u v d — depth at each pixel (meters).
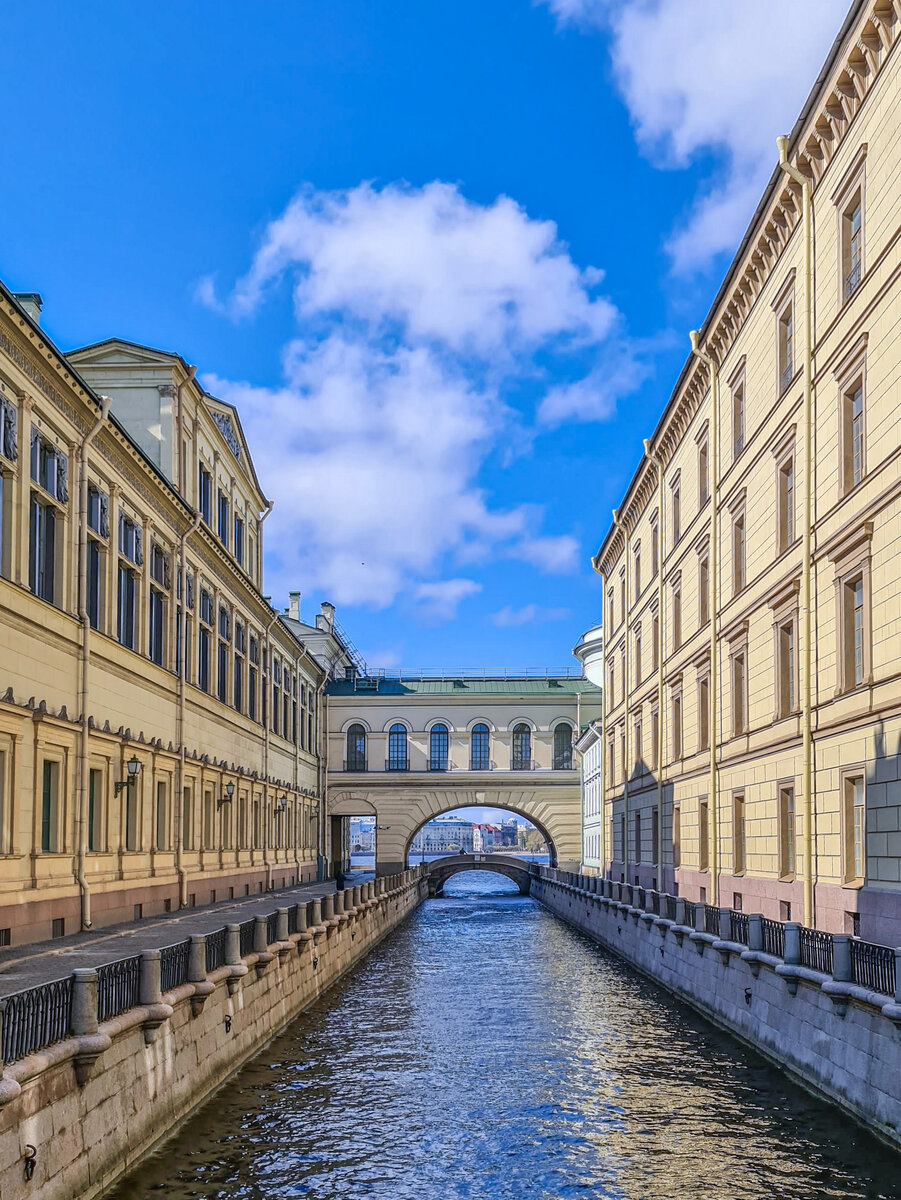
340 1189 13.48
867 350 20.02
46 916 22.50
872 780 19.33
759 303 27.28
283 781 54.19
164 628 32.81
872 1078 14.97
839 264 21.58
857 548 20.39
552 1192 13.49
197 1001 16.34
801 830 23.23
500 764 71.56
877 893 18.78
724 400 31.06
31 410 22.39
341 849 76.50
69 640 24.22
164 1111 14.89
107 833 26.91
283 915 23.84
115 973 13.31
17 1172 10.12
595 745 61.94
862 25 19.31
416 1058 20.66
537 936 48.78
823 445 22.44
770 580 26.05
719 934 24.22
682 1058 20.62
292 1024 24.16
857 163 20.58
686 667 35.88
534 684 73.69
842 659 21.14
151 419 34.66
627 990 30.20
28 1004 10.76
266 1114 16.48
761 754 26.59
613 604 54.59
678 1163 14.41
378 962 37.59
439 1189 13.59
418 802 71.19
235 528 45.19
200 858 36.38
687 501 36.22
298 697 60.56
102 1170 12.49
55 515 24.19
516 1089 18.28
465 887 112.75
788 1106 16.86
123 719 28.33
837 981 16.09
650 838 42.50
